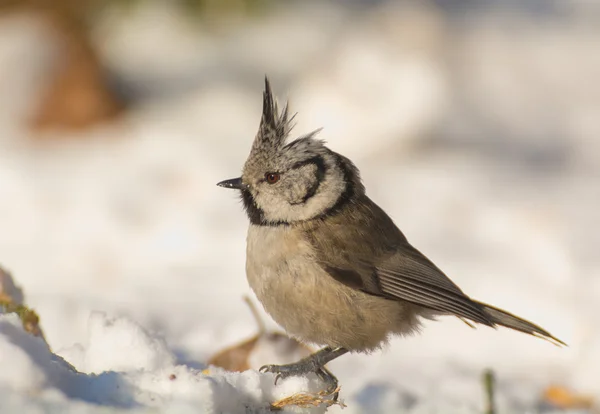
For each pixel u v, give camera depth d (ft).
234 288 35.91
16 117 52.49
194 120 55.01
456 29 70.33
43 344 15.20
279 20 69.46
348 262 22.00
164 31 65.00
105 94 53.67
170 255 38.96
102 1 54.65
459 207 44.29
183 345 26.58
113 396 15.24
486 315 22.65
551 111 60.39
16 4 58.65
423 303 22.54
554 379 28.50
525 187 47.78
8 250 38.27
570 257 37.68
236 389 16.53
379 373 26.66
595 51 69.51
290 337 22.85
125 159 47.67
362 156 50.57
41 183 43.45
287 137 22.48
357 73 50.96
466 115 56.95
